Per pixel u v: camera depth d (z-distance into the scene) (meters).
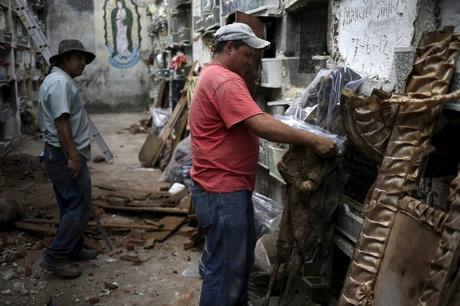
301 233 2.68
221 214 2.69
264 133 2.47
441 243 1.77
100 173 8.02
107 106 20.30
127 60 20.23
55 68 3.86
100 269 4.16
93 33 19.81
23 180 7.39
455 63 2.05
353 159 3.02
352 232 2.64
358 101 2.30
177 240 4.86
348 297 2.21
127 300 3.62
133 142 11.62
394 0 2.73
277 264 2.86
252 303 3.23
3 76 9.78
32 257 4.39
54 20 19.44
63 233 3.89
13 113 11.02
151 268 4.19
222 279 2.75
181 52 12.28
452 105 1.97
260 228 3.90
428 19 2.43
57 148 3.82
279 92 4.86
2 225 4.96
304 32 4.38
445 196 2.34
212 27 7.81
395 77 2.62
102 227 4.62
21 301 3.60
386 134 2.27
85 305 3.54
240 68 2.71
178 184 6.61
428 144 2.08
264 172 5.15
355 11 3.24
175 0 11.74
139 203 5.89
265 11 4.79
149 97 20.53
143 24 20.11
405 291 1.96
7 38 10.12
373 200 2.22
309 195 2.62
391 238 2.12
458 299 1.74
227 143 2.66
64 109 3.66
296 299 3.18
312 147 2.49
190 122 2.81
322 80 2.99
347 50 3.39
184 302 3.57
